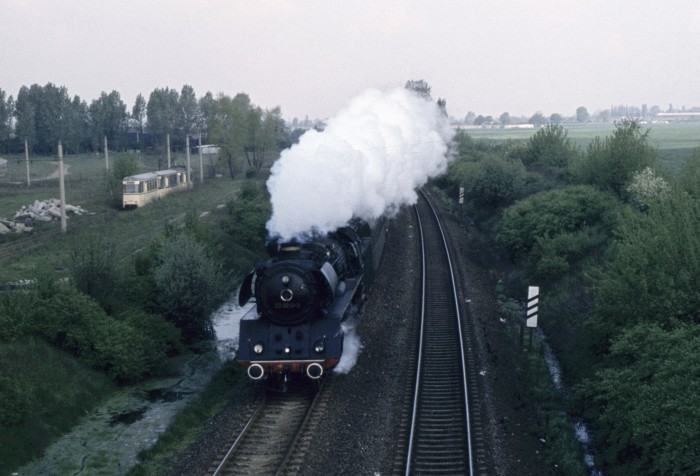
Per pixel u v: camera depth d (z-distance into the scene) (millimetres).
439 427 14703
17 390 14641
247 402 16266
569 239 25953
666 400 12055
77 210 50375
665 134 132250
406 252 34344
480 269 31812
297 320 16156
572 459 13391
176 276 21438
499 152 55031
